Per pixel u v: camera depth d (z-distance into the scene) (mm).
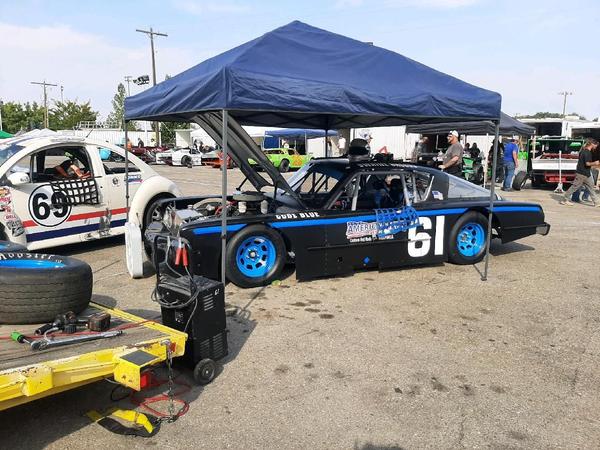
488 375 3658
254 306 5004
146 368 3031
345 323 4605
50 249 7516
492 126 9375
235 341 4176
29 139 6930
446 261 6570
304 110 4719
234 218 5359
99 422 2945
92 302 3850
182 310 3473
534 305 5180
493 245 8094
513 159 17109
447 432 2949
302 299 5238
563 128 21500
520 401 3307
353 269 6316
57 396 3295
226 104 4430
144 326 3387
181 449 2764
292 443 2824
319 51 5387
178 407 3176
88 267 3467
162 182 7699
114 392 3344
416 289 5648
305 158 29875
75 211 6902
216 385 3463
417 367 3764
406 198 6211
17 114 61062
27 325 3199
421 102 5270
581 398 3355
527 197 15062
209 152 30859
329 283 5816
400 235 6098
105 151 7320
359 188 6188
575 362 3893
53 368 2596
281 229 5520
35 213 6496
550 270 6555
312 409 3176
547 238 8727
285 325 4539
